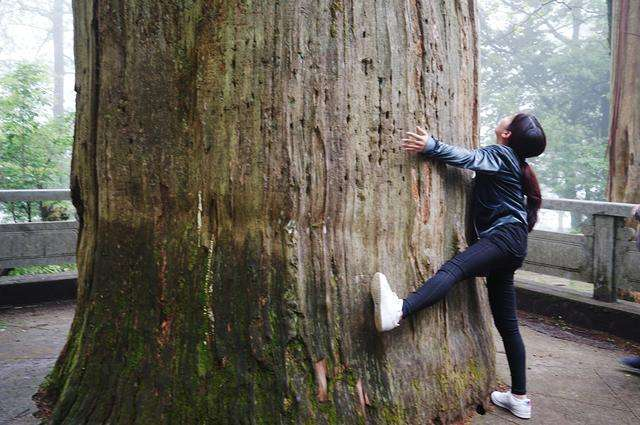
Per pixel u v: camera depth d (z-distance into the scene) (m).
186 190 2.56
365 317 2.61
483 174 3.02
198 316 2.48
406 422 2.62
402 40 2.70
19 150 9.13
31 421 2.80
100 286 2.78
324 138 2.48
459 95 3.08
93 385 2.65
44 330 4.68
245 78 2.43
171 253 2.57
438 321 2.93
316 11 2.44
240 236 2.47
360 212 2.60
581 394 3.49
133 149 2.67
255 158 2.44
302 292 2.45
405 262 2.78
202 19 2.50
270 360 2.39
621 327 4.83
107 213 2.77
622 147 6.85
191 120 2.55
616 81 6.90
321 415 2.40
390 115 2.67
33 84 9.98
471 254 2.82
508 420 3.02
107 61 2.71
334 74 2.48
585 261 5.26
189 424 2.38
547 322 5.36
